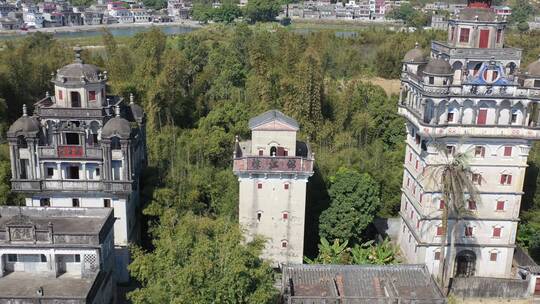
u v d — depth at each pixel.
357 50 136.00
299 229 56.72
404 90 62.50
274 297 43.16
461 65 56.12
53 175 57.81
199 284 35.72
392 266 50.09
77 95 58.28
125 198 56.91
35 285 45.47
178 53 98.19
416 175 60.28
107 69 95.12
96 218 51.56
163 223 57.06
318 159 73.56
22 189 56.53
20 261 47.31
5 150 67.00
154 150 74.25
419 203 59.22
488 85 53.88
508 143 55.75
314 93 84.62
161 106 85.00
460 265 60.06
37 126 56.72
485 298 55.75
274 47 109.25
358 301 45.00
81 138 57.69
